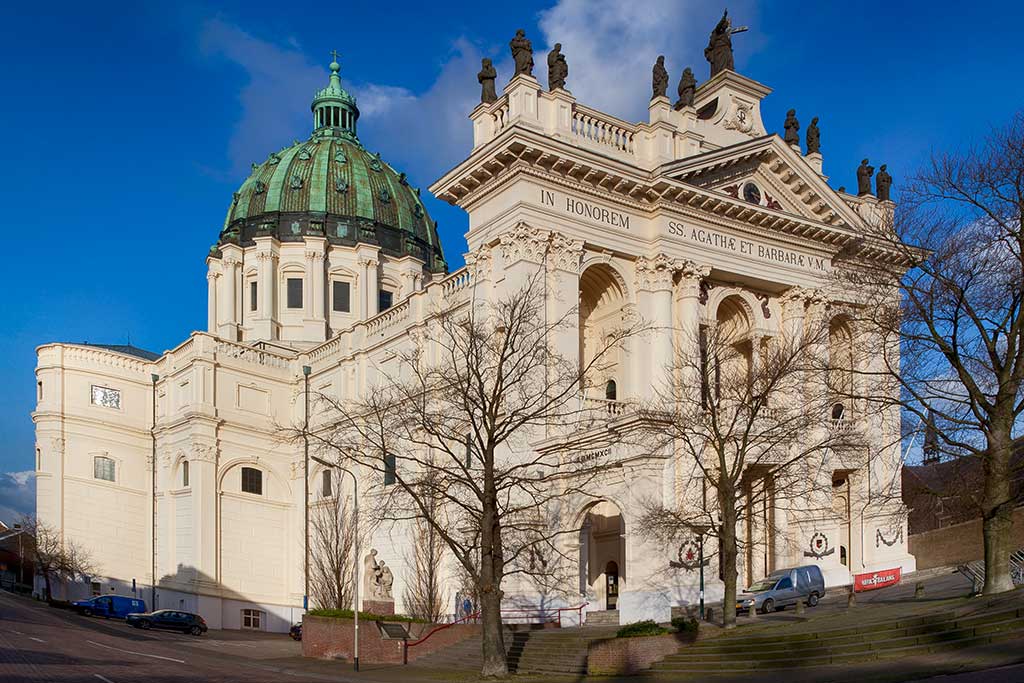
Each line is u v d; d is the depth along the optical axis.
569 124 51.31
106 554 72.94
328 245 92.44
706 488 48.78
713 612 43.62
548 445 46.75
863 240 46.28
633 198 52.81
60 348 73.94
